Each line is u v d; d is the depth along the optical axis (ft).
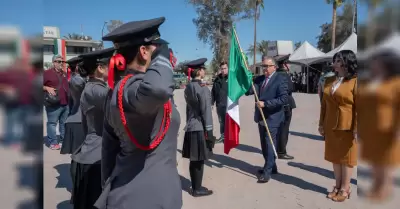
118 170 5.40
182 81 83.41
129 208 5.11
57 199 13.02
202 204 12.96
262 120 15.37
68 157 19.45
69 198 13.15
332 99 12.00
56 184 14.84
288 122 18.89
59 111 21.39
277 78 14.96
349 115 11.54
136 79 4.91
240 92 15.69
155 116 5.05
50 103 20.74
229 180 15.81
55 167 17.42
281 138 18.98
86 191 9.14
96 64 9.16
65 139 12.75
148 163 5.31
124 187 5.24
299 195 13.74
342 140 12.17
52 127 21.26
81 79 12.37
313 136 25.89
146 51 5.27
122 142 5.36
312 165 17.97
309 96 69.67
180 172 17.04
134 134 5.02
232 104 15.81
